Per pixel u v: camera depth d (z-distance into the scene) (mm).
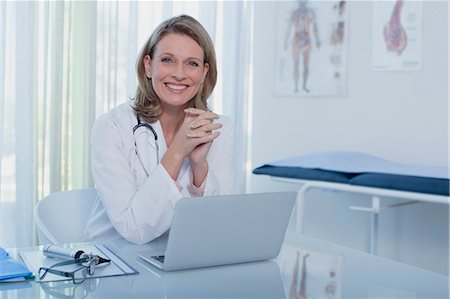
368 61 2805
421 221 2668
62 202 1558
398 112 2711
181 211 903
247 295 823
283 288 862
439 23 2551
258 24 3201
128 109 1519
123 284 857
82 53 2619
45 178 2570
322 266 1001
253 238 997
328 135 2979
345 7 2873
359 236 2895
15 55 2469
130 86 2717
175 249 921
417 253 2688
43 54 2523
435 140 2592
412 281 916
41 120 2543
